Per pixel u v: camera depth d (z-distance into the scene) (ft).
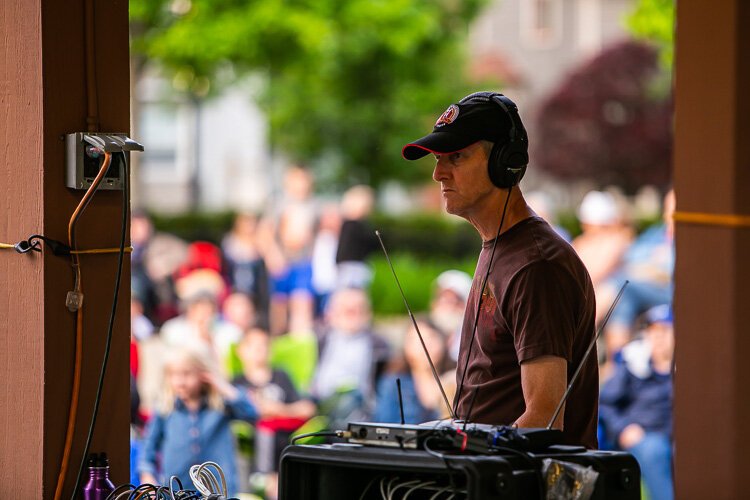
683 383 18.19
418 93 88.99
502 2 128.16
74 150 16.44
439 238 90.74
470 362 16.14
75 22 16.61
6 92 16.60
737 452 17.74
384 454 12.06
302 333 44.68
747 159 17.57
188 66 81.97
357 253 56.34
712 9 17.67
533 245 15.38
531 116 126.00
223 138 108.06
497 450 12.04
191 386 31.65
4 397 16.92
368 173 91.35
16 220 16.63
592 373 15.88
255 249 51.70
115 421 17.31
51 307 16.43
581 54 128.67
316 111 89.30
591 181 117.39
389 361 38.17
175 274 48.37
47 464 16.47
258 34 79.87
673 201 18.24
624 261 49.67
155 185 107.96
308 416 37.01
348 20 83.61
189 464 31.27
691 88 17.98
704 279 17.93
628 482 12.45
